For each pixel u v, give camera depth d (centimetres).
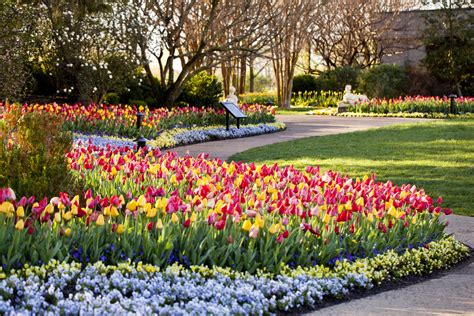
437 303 571
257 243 632
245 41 3145
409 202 776
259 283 562
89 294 482
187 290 520
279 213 673
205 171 905
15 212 612
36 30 2364
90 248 579
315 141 1977
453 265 734
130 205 597
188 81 3058
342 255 664
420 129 2206
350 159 1556
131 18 2492
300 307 547
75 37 2378
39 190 703
